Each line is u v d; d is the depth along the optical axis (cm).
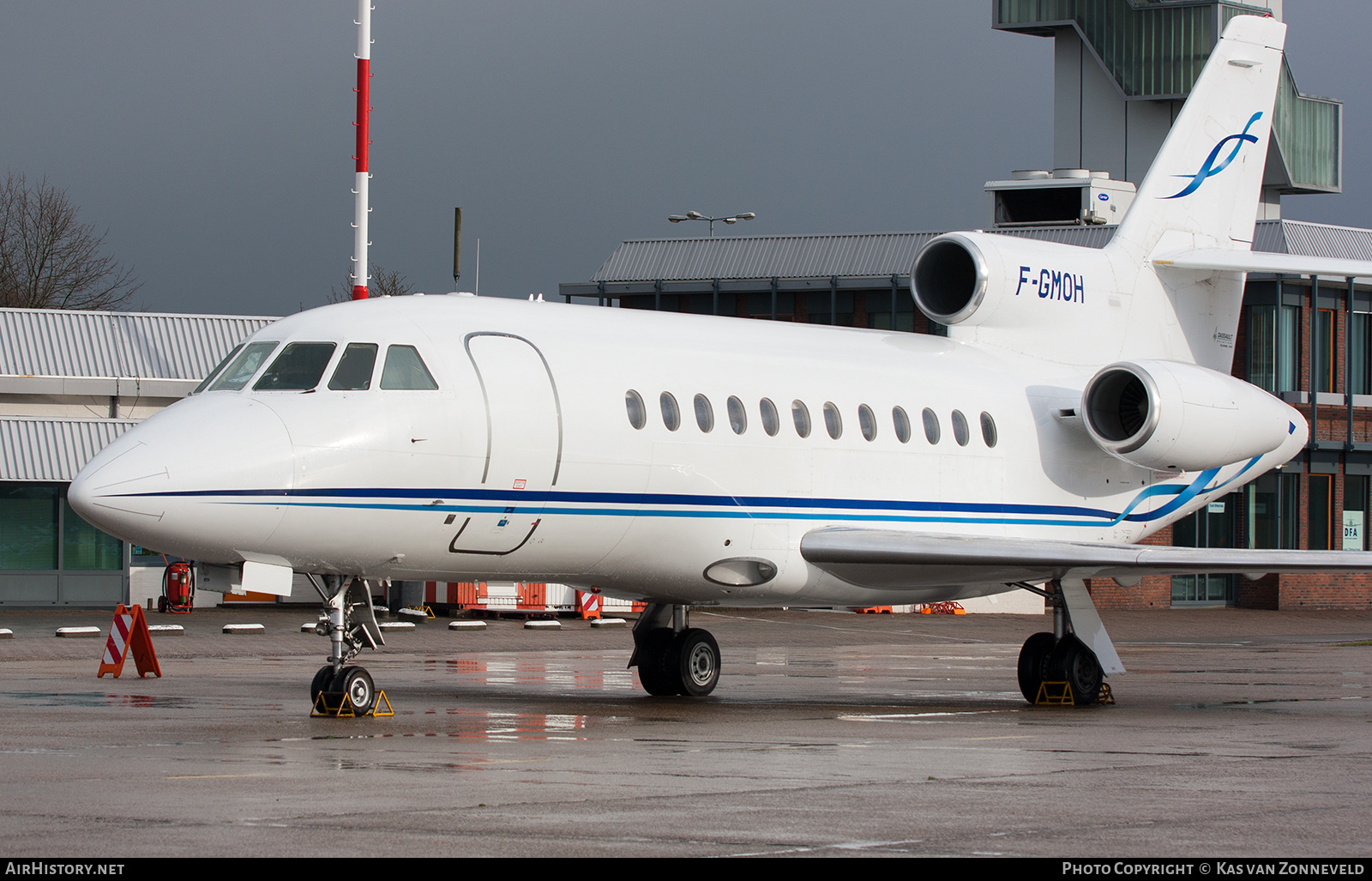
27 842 3055
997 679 8406
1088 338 8225
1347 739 5353
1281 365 16375
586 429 6047
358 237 11156
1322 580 17188
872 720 5944
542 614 13500
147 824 3269
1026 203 19350
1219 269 8425
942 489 7319
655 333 6600
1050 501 7788
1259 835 3294
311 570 5638
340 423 5509
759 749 4781
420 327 5841
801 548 6719
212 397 5584
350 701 5688
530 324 6188
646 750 4712
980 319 7831
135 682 7344
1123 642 12838
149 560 13800
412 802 3581
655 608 7138
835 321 17488
